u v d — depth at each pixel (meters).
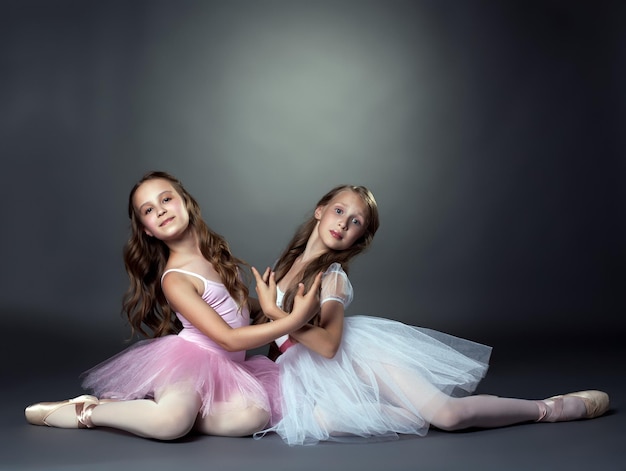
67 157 6.05
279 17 6.28
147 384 2.77
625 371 4.05
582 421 2.97
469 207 6.20
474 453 2.53
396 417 2.75
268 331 2.64
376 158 6.27
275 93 6.26
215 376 2.79
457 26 6.28
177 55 6.19
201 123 6.21
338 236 2.92
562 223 6.17
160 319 3.16
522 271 6.13
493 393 3.56
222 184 6.20
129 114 6.13
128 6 6.15
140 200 2.95
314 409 2.75
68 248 5.98
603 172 6.19
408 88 6.29
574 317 5.72
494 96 6.27
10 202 5.99
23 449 2.64
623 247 6.15
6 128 6.02
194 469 2.38
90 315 5.65
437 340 2.98
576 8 6.24
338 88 6.29
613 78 6.20
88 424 2.87
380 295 5.96
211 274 2.93
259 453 2.56
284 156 6.24
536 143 6.24
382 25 6.30
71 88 6.08
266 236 6.18
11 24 6.05
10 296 5.80
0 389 3.72
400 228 6.18
